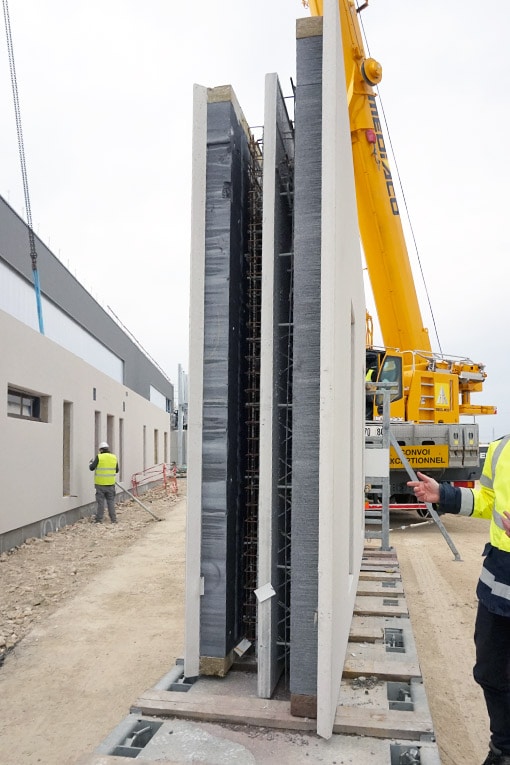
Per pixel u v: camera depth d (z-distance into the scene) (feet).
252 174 13.53
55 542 35.32
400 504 40.19
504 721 9.07
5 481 31.12
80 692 14.44
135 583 25.31
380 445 30.73
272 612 10.69
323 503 9.30
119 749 8.89
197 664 11.31
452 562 30.04
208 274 11.68
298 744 8.87
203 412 11.59
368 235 38.32
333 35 9.73
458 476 42.34
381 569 22.40
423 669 15.90
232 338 11.86
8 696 14.25
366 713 9.70
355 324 16.22
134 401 71.92
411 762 8.43
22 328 33.63
